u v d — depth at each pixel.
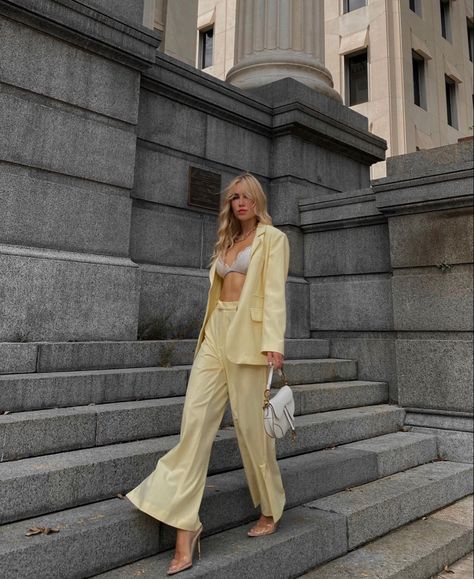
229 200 3.12
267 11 8.23
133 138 5.16
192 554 2.60
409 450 4.82
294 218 6.98
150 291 5.36
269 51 8.05
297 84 7.35
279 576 2.85
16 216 4.29
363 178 8.22
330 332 6.73
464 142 5.63
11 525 2.49
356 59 26.30
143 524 2.65
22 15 4.39
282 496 3.02
